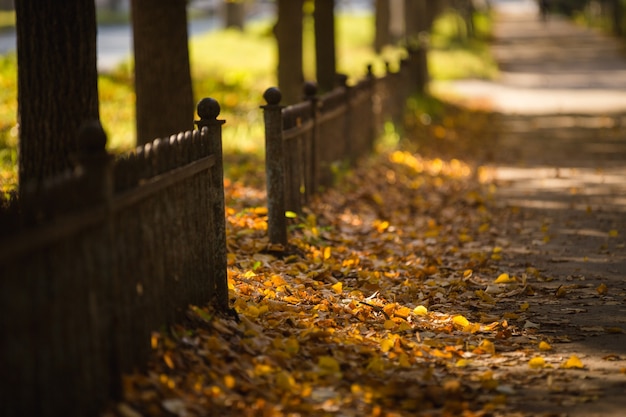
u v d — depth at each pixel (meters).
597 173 21.05
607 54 64.69
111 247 6.50
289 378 7.37
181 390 6.91
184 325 8.04
